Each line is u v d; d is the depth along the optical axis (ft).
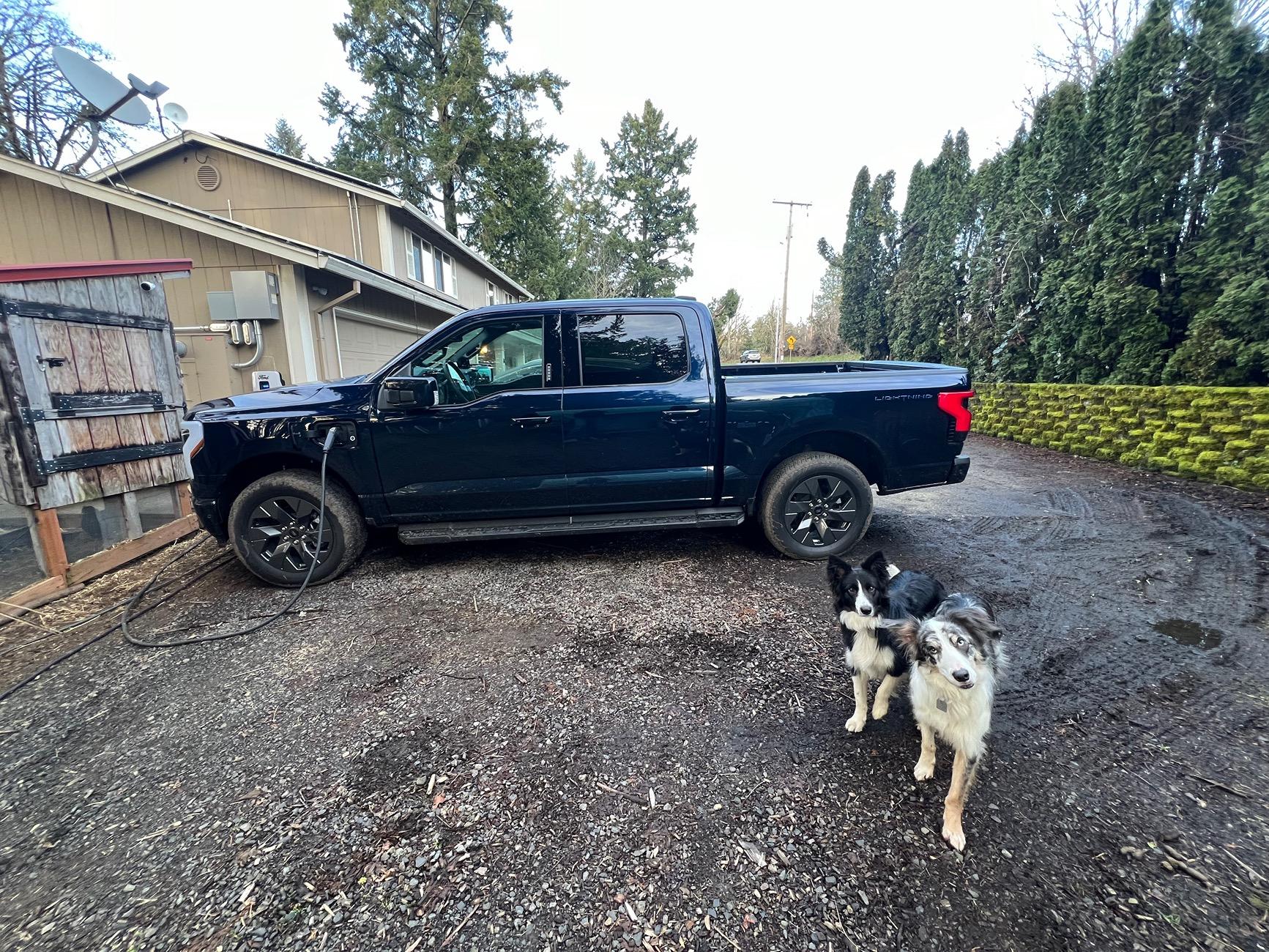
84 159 44.75
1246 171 21.86
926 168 55.98
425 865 5.63
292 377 27.86
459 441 12.44
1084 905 5.05
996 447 29.89
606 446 12.80
